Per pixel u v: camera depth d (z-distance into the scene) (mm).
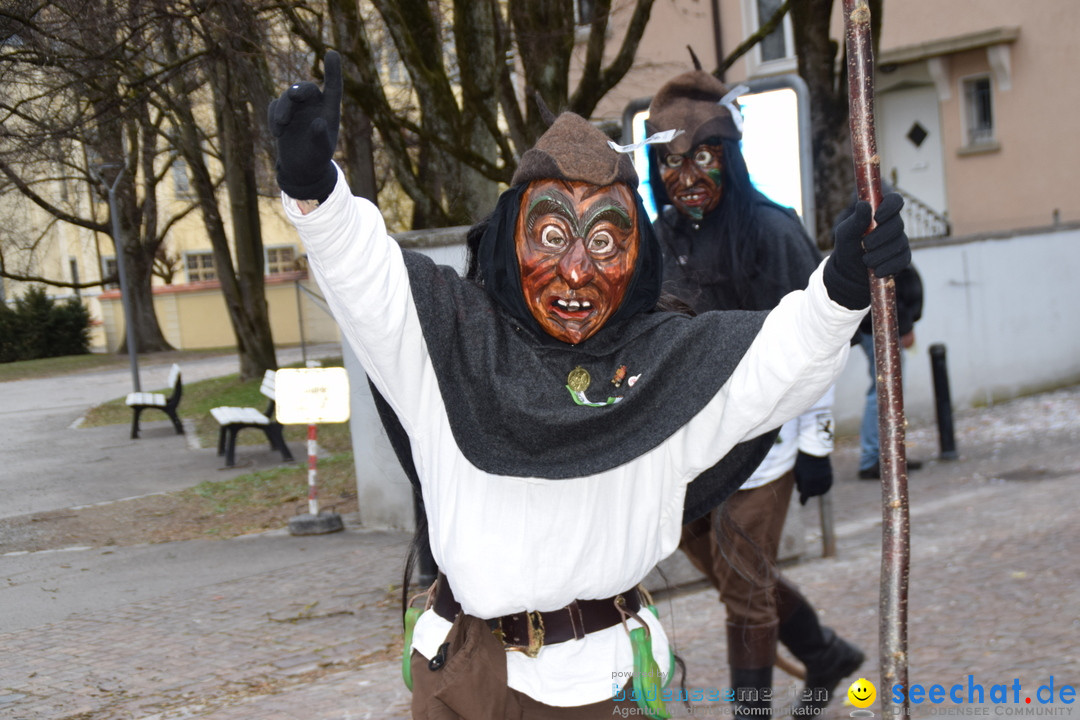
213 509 8781
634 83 17625
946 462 8320
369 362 1966
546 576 2031
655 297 2141
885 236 1748
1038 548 5684
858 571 5465
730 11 17656
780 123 5211
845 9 1804
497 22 8695
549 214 2014
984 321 10914
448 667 2115
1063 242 11766
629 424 1965
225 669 4805
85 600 6223
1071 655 4125
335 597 5840
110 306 31531
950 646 4355
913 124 17500
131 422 15141
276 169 1716
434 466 2049
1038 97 15820
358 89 8156
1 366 29016
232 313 18172
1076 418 9766
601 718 2125
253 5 8648
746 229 3488
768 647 3318
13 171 16188
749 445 2145
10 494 10148
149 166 27344
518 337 2039
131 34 9102
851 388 9547
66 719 4309
